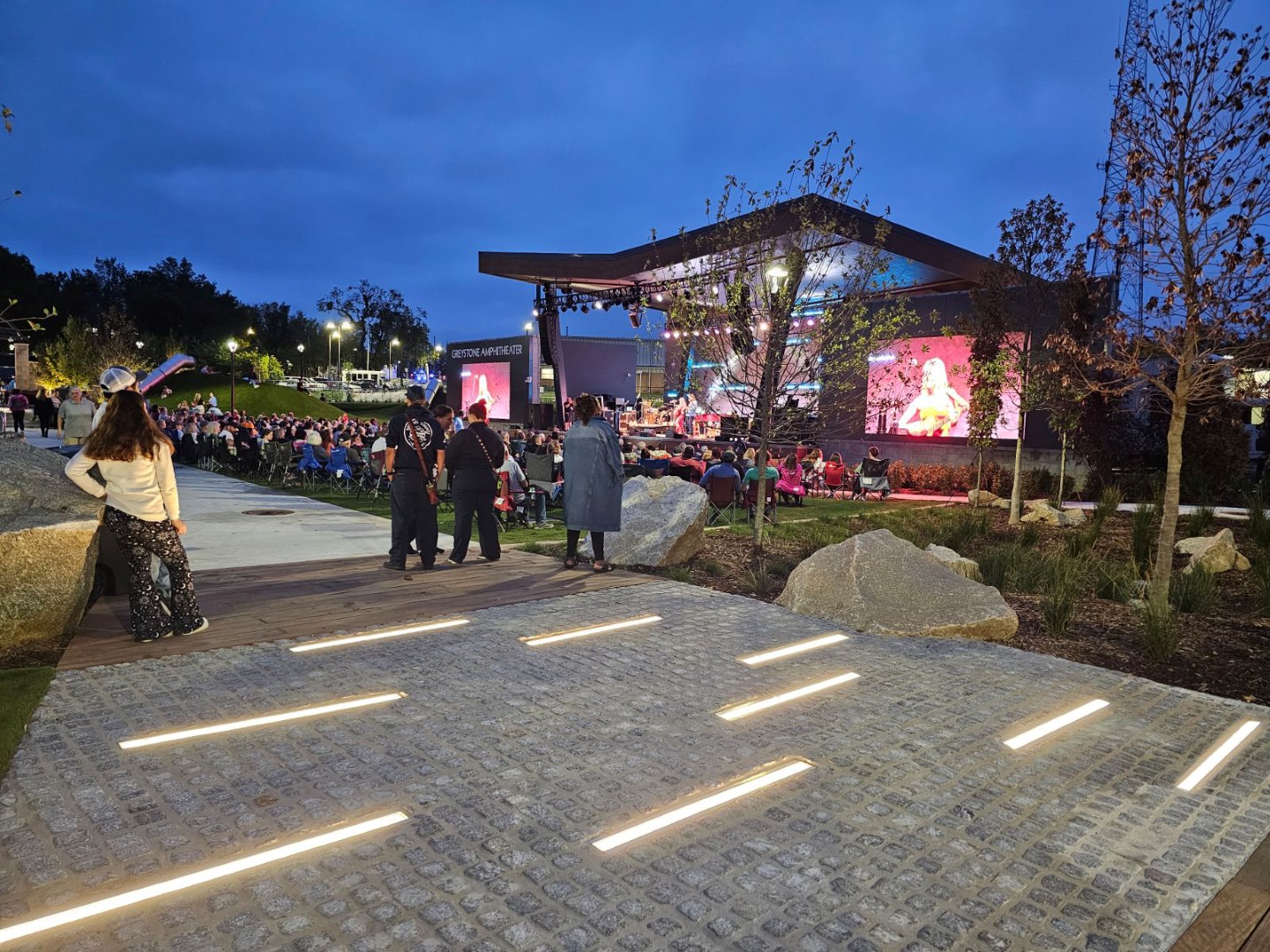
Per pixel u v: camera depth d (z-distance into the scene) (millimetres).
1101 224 6578
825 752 3732
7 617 4699
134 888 2465
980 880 2709
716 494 12133
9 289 81688
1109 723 4250
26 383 45688
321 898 2465
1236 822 3188
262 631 5281
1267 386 6488
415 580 7062
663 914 2441
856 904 2537
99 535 5629
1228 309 6051
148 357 60094
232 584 6738
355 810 3010
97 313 90875
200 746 3543
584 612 6141
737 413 9781
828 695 4539
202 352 80188
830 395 9391
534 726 3908
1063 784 3486
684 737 3844
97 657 4641
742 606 6539
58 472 5453
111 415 4668
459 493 7883
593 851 2791
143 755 3426
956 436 19984
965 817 3148
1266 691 4957
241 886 2514
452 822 2955
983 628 5836
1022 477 18031
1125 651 5754
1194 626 6520
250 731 3729
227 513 11719
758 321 8906
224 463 20219
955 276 21969
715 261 9125
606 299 29984
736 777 3414
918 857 2842
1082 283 12281
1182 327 6426
